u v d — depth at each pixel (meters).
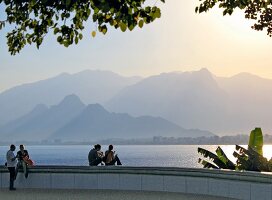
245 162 20.86
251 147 20.83
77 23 10.48
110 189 21.16
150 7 9.71
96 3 9.24
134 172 20.72
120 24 9.70
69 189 21.59
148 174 20.44
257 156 20.61
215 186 18.20
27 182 22.33
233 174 17.28
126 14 9.44
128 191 20.45
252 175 16.36
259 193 16.09
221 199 17.19
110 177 21.19
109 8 9.23
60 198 18.55
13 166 21.58
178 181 19.61
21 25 11.24
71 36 10.64
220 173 17.88
